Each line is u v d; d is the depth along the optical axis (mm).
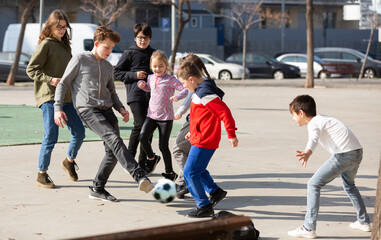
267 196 10227
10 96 30656
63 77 9594
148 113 10984
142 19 70812
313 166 13086
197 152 8680
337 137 7852
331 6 80062
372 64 52844
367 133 18500
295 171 12469
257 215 9016
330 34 76938
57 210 9094
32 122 19812
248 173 12172
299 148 15453
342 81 47094
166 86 10781
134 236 4312
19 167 12250
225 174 12047
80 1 67938
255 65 52281
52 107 10391
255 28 76062
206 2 75500
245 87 39938
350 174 8195
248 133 18109
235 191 10594
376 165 13234
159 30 70500
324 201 9930
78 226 8281
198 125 8672
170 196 7750
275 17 74562
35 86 10547
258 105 27250
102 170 9680
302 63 53781
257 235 7527
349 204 9750
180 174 10055
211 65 49938
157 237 4395
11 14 66875
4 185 10656
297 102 7945
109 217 8773
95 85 9516
